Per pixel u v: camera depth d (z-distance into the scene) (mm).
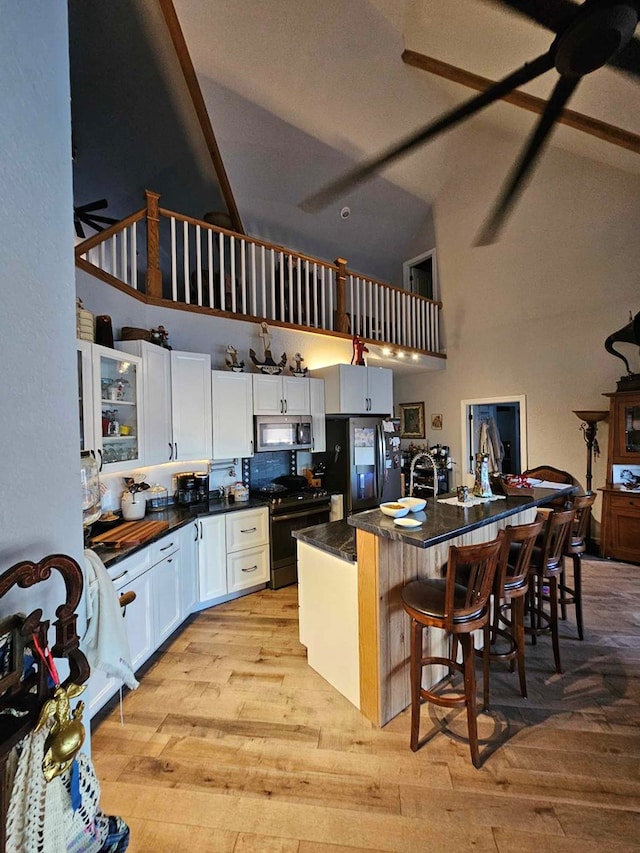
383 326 5555
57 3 844
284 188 5254
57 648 698
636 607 3213
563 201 4801
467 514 2152
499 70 3510
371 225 6266
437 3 3146
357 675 2107
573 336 4891
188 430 3271
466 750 1824
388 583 1993
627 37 1648
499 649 2682
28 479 742
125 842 851
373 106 4602
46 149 802
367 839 1440
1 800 580
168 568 2742
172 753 1826
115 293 2951
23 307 736
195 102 3979
